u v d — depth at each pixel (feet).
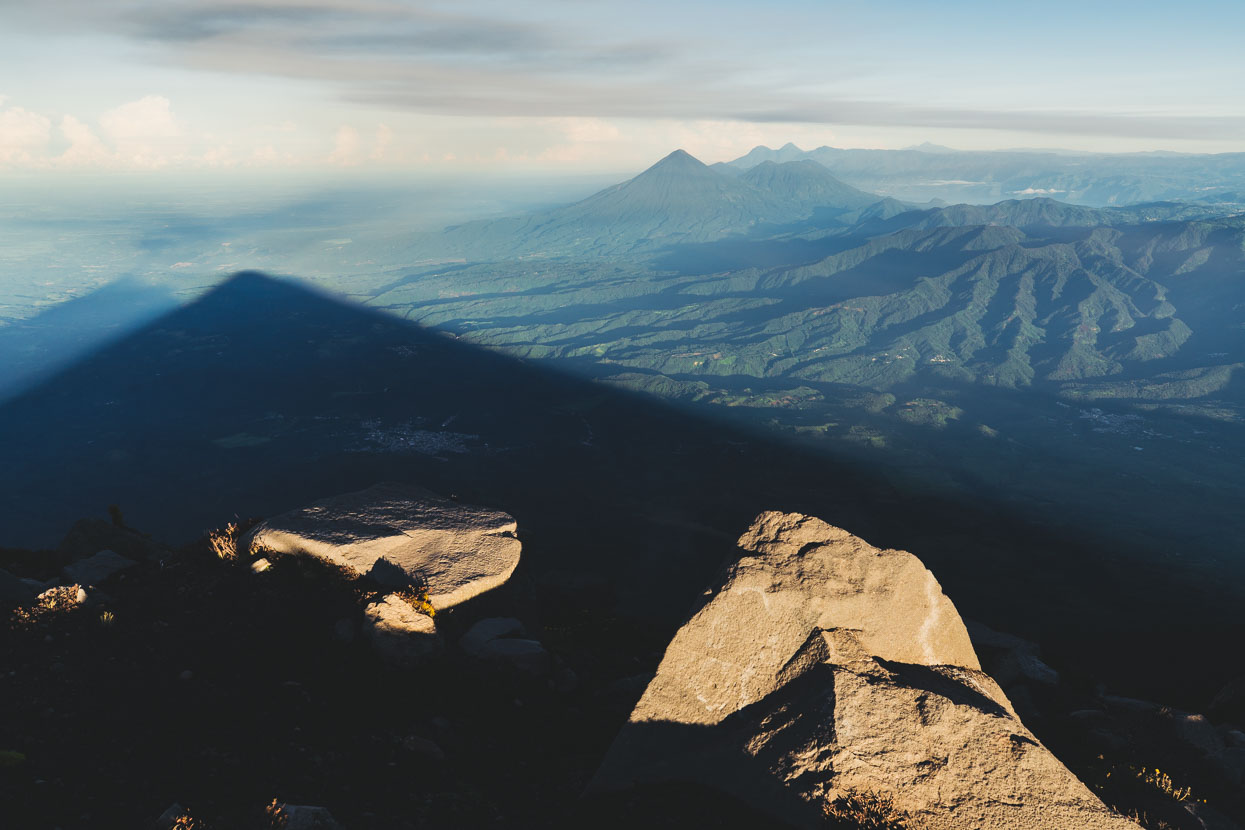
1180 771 44.45
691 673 39.14
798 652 38.73
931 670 40.40
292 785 33.58
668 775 36.24
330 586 50.70
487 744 41.55
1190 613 463.42
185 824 28.40
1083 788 32.35
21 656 40.70
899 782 31.71
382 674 44.47
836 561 42.34
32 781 30.32
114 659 41.93
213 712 38.34
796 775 32.42
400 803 34.17
